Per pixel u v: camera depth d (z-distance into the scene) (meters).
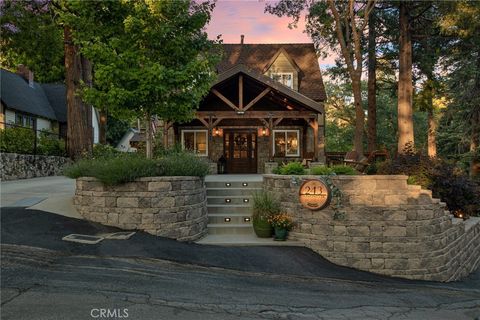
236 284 6.38
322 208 8.67
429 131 28.39
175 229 8.18
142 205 8.03
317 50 23.44
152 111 9.88
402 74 21.27
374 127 23.75
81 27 9.69
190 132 21.31
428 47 22.77
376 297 6.86
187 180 8.53
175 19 9.84
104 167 8.23
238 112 18.47
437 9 20.25
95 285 5.52
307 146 21.47
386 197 8.69
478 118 22.14
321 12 20.42
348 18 20.52
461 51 21.94
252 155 21.44
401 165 11.44
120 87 9.32
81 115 20.17
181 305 5.23
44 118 31.36
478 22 17.64
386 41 24.67
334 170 9.85
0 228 7.30
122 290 5.47
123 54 9.29
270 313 5.37
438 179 11.49
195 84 9.88
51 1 19.00
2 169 15.37
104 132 29.20
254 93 20.56
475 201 11.83
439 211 9.12
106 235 7.55
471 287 8.80
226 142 21.39
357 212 8.64
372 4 20.11
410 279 8.55
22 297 4.96
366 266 8.55
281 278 7.08
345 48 19.55
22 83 32.19
